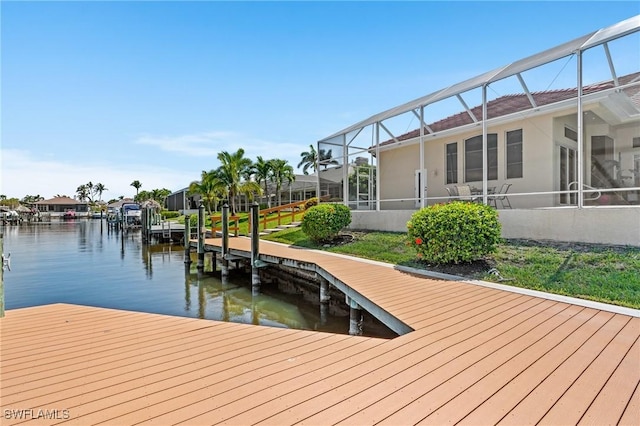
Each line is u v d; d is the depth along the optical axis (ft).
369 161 49.55
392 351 10.80
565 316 14.30
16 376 9.57
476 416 7.15
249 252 34.53
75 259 54.65
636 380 8.77
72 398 8.21
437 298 17.19
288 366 9.84
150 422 7.07
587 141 31.01
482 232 23.38
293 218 66.90
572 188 33.01
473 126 32.96
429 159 43.88
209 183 108.17
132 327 14.32
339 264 26.91
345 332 21.33
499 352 10.61
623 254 20.95
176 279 38.45
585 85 28.02
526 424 6.88
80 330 13.94
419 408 7.47
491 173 37.42
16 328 14.29
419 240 25.07
